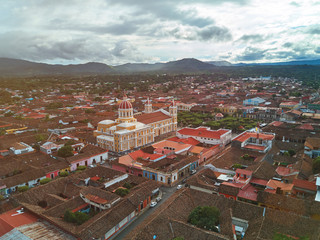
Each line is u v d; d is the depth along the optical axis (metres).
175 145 116.38
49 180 85.44
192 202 67.38
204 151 111.00
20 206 66.38
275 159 96.56
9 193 80.00
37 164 97.06
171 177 85.00
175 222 56.84
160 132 149.00
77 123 174.00
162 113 158.88
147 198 72.25
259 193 66.81
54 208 63.81
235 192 69.88
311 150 100.44
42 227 57.22
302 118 176.00
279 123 151.50
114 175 85.75
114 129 128.25
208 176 84.69
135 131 123.81
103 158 111.00
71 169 97.94
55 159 103.00
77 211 61.84
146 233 53.44
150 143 135.00
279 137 126.81
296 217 55.62
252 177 77.56
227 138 130.62
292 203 61.47
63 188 78.69
